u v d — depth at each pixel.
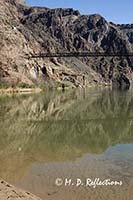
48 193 18.17
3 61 158.50
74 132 39.91
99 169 22.78
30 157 26.56
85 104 79.69
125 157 26.36
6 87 132.25
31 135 36.91
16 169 22.97
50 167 23.48
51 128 42.69
